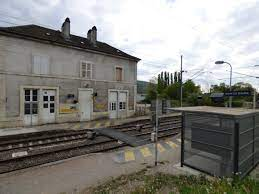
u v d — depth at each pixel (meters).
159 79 58.75
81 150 9.89
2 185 6.07
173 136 13.67
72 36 22.38
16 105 15.84
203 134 6.58
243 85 54.59
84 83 20.20
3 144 10.48
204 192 4.18
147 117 24.16
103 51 21.45
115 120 21.39
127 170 7.41
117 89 23.33
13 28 16.83
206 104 36.56
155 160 7.93
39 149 10.02
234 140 5.64
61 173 7.04
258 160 7.54
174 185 5.52
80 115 19.92
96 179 6.56
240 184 4.80
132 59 24.73
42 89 17.27
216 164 6.61
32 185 6.09
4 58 15.15
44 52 17.36
